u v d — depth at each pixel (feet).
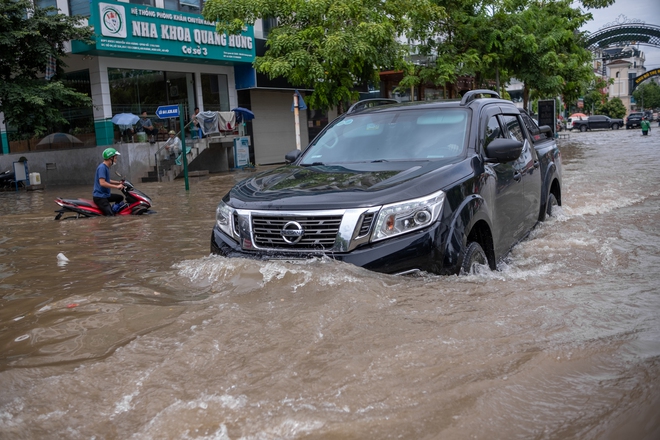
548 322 10.37
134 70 77.10
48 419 7.84
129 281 15.02
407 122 17.01
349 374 8.52
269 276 12.41
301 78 59.67
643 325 10.12
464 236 12.95
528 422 7.11
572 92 119.85
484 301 11.44
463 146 15.60
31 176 67.87
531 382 8.06
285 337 9.95
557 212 23.68
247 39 86.33
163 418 7.52
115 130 74.49
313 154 17.46
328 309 10.88
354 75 63.41
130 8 71.82
